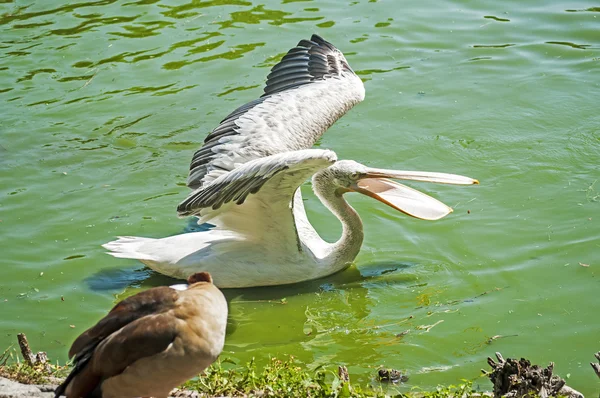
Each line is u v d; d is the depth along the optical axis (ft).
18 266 32.37
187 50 48.11
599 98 43.47
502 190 37.11
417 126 41.75
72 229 34.65
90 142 40.68
